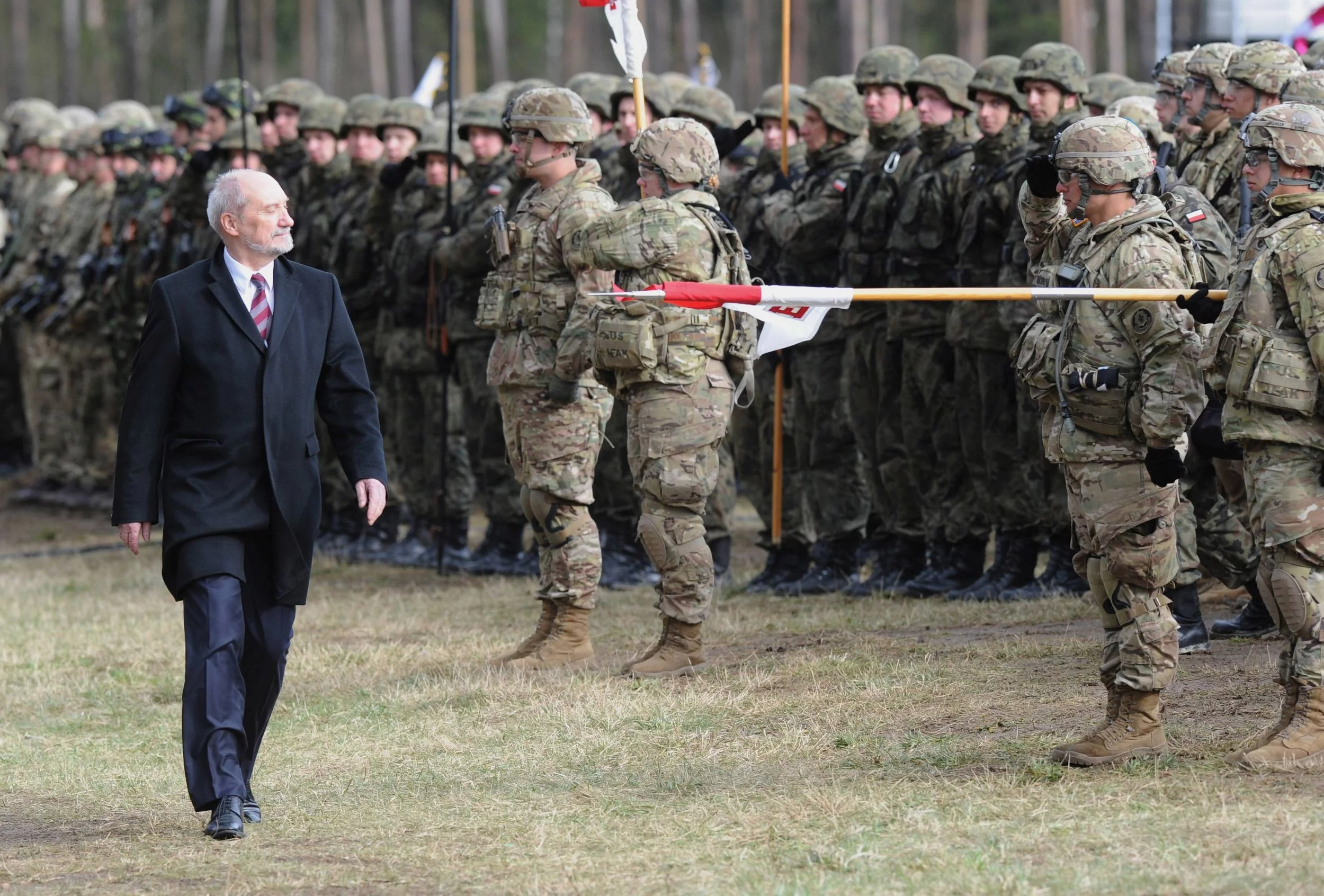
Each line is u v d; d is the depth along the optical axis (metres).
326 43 100.81
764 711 18.97
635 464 21.38
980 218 25.84
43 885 13.73
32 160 50.00
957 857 12.92
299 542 15.08
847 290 14.77
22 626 29.11
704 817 14.80
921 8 107.75
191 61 119.25
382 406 36.44
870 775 15.83
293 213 37.38
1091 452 15.20
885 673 20.30
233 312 14.97
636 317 20.73
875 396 28.14
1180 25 63.94
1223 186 22.05
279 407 14.97
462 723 19.66
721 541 30.75
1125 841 13.05
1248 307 14.77
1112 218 15.38
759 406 30.05
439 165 33.66
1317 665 14.73
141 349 14.95
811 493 29.11
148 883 13.58
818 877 12.70
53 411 48.03
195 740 14.68
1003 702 18.31
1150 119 24.67
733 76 106.62
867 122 28.41
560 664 22.72
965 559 27.61
